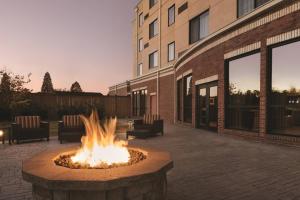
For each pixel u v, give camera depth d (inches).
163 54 924.6
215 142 381.7
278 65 348.8
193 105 599.8
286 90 337.1
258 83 385.4
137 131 438.0
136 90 1095.0
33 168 130.6
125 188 117.8
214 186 184.5
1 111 725.3
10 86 719.1
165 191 146.1
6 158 285.3
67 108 861.2
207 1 631.2
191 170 227.3
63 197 114.6
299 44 319.9
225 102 455.5
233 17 526.9
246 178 201.9
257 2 466.0
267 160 258.4
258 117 383.9
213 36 482.0
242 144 357.1
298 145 311.7
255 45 376.5
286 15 324.5
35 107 802.8
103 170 126.0
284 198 161.0
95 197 113.2
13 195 169.5
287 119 333.4
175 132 519.8
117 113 1064.2
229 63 454.6
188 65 634.8
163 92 846.5
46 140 426.3
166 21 900.0
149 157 155.5
